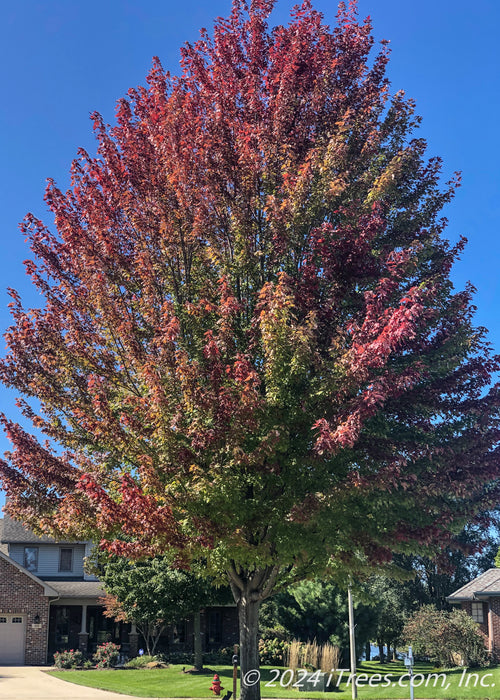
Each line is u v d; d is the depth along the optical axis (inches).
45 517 555.8
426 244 569.3
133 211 564.4
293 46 564.1
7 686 1004.6
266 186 554.6
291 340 461.4
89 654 1445.6
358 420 437.1
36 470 556.4
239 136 544.1
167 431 479.2
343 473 504.1
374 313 476.1
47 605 1391.5
